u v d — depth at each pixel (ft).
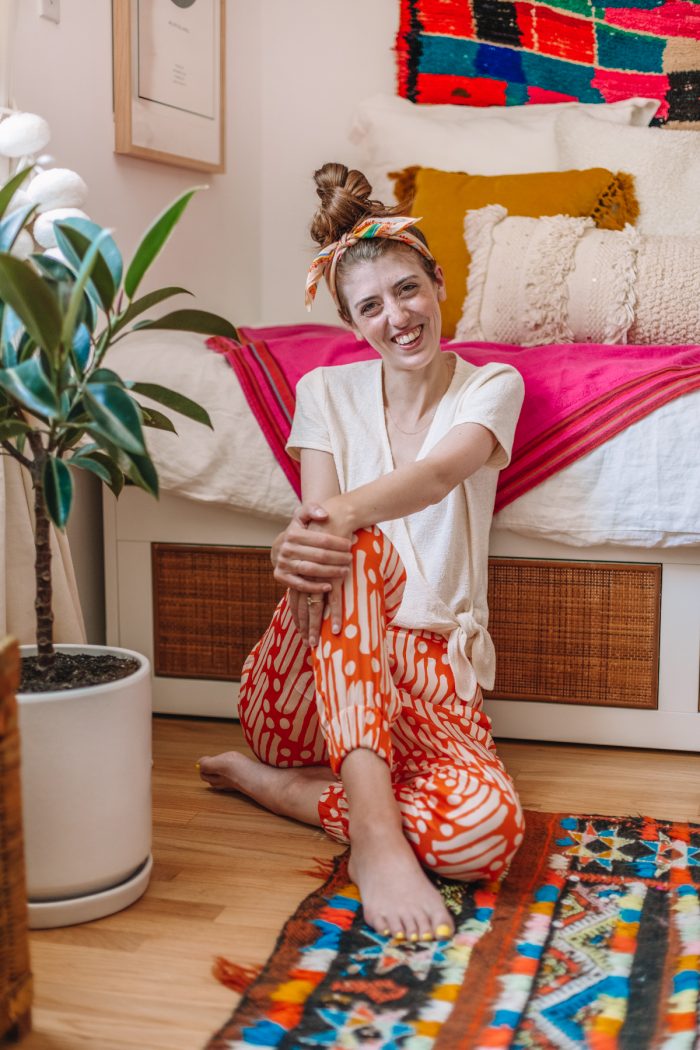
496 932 4.15
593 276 7.18
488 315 7.60
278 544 4.89
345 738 4.48
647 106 9.78
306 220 10.66
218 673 6.98
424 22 10.07
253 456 6.49
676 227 8.74
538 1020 3.55
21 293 3.59
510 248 7.63
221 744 6.56
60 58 7.07
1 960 3.43
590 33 9.89
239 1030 3.53
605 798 5.65
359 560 4.68
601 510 6.07
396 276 5.17
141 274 4.01
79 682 4.31
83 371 3.94
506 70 10.03
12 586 5.95
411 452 5.56
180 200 3.79
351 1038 3.47
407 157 9.39
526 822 5.24
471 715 5.20
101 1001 3.78
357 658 4.56
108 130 7.76
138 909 4.47
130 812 4.38
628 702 6.40
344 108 10.39
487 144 9.29
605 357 6.36
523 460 6.11
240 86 10.14
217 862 4.92
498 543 6.40
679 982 3.76
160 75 8.39
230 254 10.15
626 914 4.28
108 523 6.99
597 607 6.34
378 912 4.14
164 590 6.98
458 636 5.33
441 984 3.78
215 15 9.29
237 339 4.45
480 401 5.34
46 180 4.83
